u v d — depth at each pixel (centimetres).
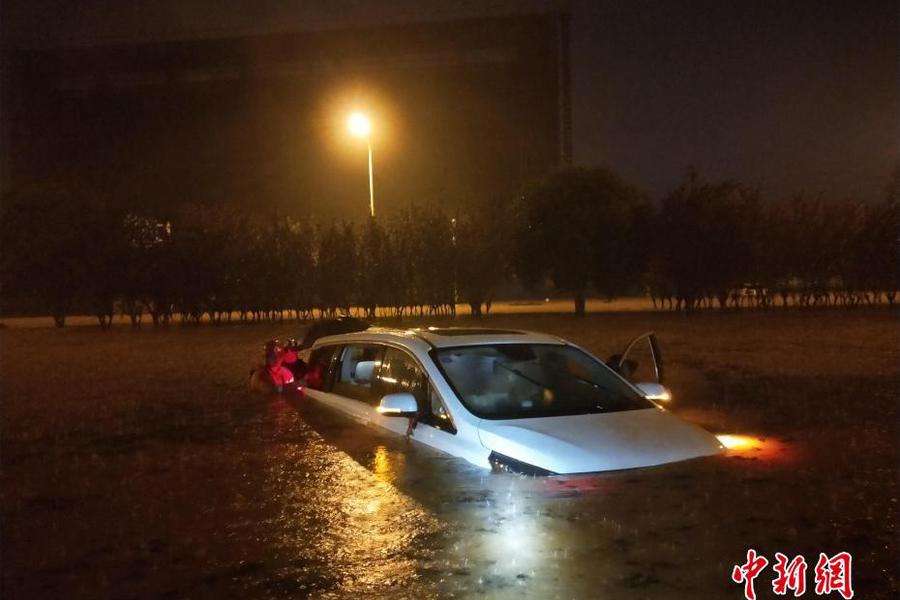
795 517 506
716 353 1677
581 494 516
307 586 437
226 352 1959
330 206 6781
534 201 3500
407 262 3331
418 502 544
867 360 1502
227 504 586
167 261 3272
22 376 1492
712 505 522
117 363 1734
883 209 3497
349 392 777
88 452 791
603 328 2552
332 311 3416
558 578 425
